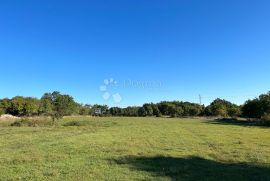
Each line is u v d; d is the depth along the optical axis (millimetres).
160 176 18078
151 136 42781
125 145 31453
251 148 30234
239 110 147375
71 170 19203
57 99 176375
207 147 31016
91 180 16812
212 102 181000
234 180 17312
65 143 32781
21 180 16625
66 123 79438
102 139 37438
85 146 30172
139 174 18469
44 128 61875
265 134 48125
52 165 20656
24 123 72625
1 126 70188
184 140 37500
